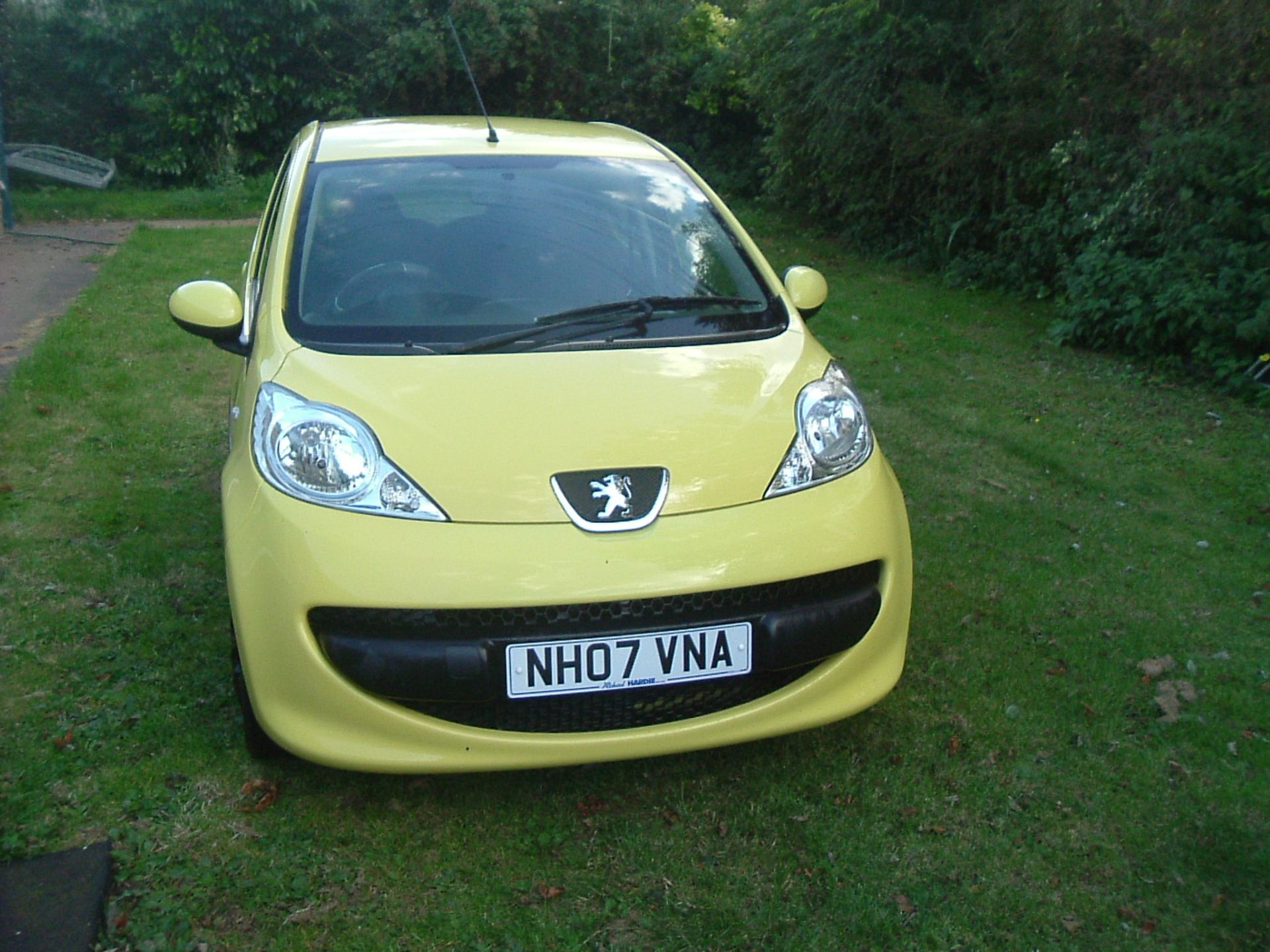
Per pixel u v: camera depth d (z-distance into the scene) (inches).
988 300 354.0
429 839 100.9
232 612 100.5
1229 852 102.2
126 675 123.7
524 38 584.1
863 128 407.5
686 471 98.7
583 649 93.4
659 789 109.1
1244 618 148.7
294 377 105.7
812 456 104.5
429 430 98.3
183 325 124.0
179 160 574.6
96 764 108.1
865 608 102.7
